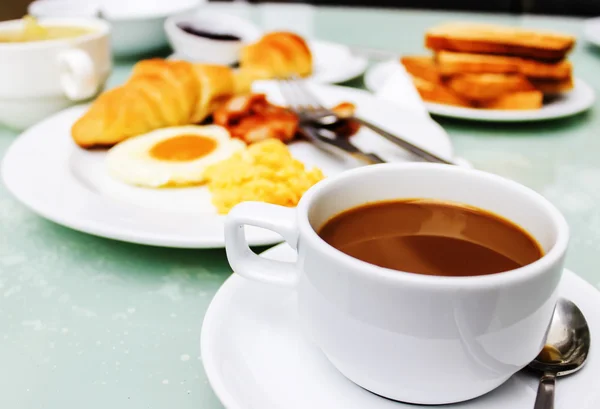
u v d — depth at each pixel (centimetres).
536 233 28
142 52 76
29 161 46
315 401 27
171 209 43
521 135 55
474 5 119
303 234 26
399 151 50
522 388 27
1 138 55
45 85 54
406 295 23
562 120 58
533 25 86
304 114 54
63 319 35
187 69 56
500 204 30
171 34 70
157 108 53
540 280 24
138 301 36
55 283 37
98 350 33
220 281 37
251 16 95
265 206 29
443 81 58
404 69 61
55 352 33
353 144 51
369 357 25
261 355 29
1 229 42
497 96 57
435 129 52
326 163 50
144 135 52
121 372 32
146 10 80
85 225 38
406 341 24
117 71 71
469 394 26
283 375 28
